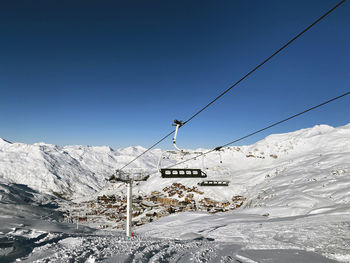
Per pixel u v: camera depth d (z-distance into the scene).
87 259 10.44
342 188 56.41
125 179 26.91
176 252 14.22
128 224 27.05
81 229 33.31
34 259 10.55
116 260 10.56
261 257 14.67
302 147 184.62
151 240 18.56
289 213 49.25
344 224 25.50
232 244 19.72
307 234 22.80
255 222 39.56
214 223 44.34
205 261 12.52
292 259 14.09
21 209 73.12
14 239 12.94
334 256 14.62
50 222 31.61
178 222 54.84
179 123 16.30
